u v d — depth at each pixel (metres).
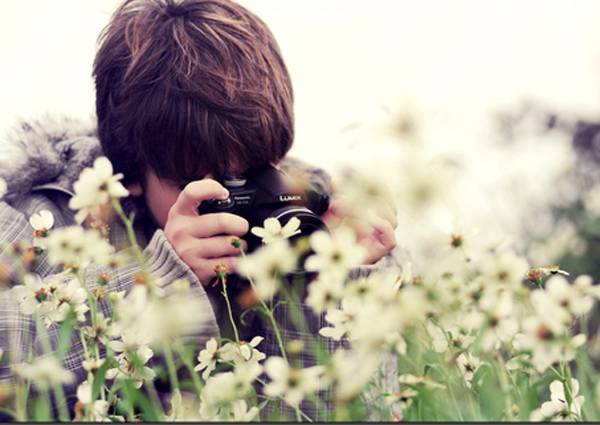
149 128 1.76
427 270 0.93
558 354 0.86
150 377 1.09
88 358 1.04
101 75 1.91
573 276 3.05
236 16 1.96
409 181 0.86
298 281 1.42
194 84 1.75
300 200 1.56
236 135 1.72
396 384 1.36
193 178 1.75
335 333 0.95
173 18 1.89
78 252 1.04
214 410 0.94
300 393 0.84
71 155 1.92
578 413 1.00
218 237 1.48
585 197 3.45
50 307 1.12
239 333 1.60
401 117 0.87
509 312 0.90
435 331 1.02
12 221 1.72
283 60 2.02
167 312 0.92
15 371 1.02
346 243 0.93
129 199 1.86
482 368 1.01
